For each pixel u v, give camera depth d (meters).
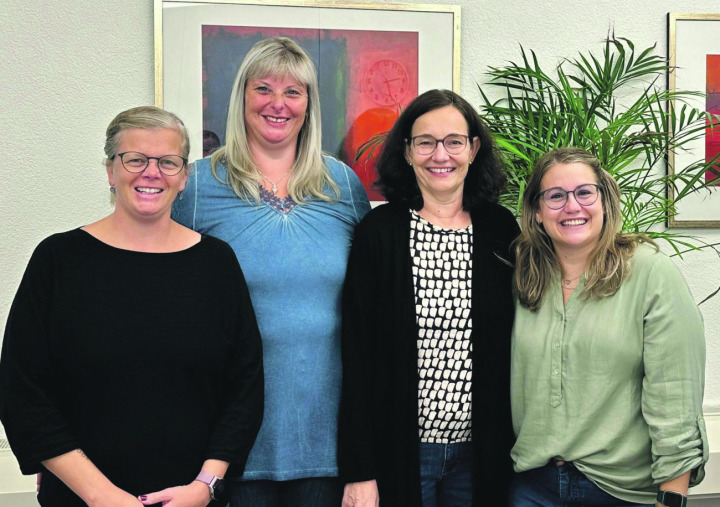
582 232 1.59
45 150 2.61
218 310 1.54
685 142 2.63
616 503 1.58
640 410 1.56
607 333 1.54
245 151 1.80
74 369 1.41
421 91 2.76
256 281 1.71
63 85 2.60
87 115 2.62
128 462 1.41
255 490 1.71
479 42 2.80
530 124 2.53
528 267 1.71
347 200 1.89
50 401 1.41
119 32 2.62
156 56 2.60
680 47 2.85
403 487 1.70
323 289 1.76
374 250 1.74
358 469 1.70
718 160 2.86
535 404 1.63
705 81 2.86
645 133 2.73
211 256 1.57
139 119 1.49
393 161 1.85
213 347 1.50
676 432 1.49
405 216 1.78
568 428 1.58
